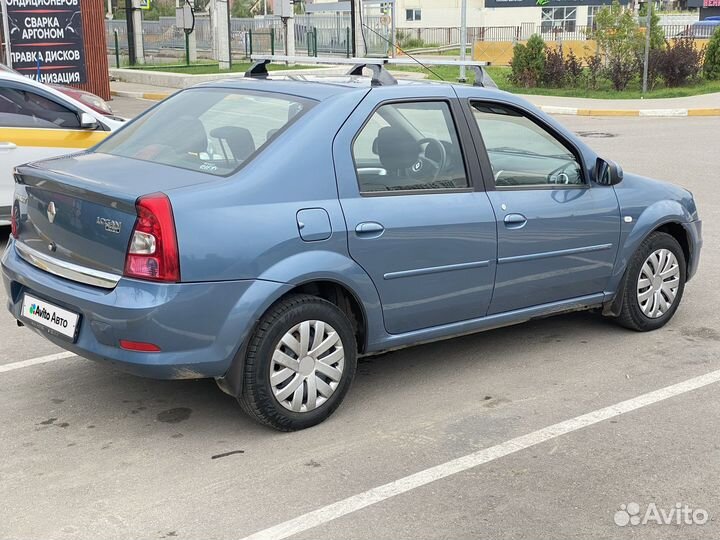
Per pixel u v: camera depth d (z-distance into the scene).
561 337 6.00
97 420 4.60
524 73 26.14
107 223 4.09
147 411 4.72
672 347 5.83
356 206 4.46
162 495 3.83
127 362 4.04
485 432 4.52
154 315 3.93
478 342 5.88
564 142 5.52
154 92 22.70
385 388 5.07
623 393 5.05
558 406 4.86
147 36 35.41
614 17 25.05
